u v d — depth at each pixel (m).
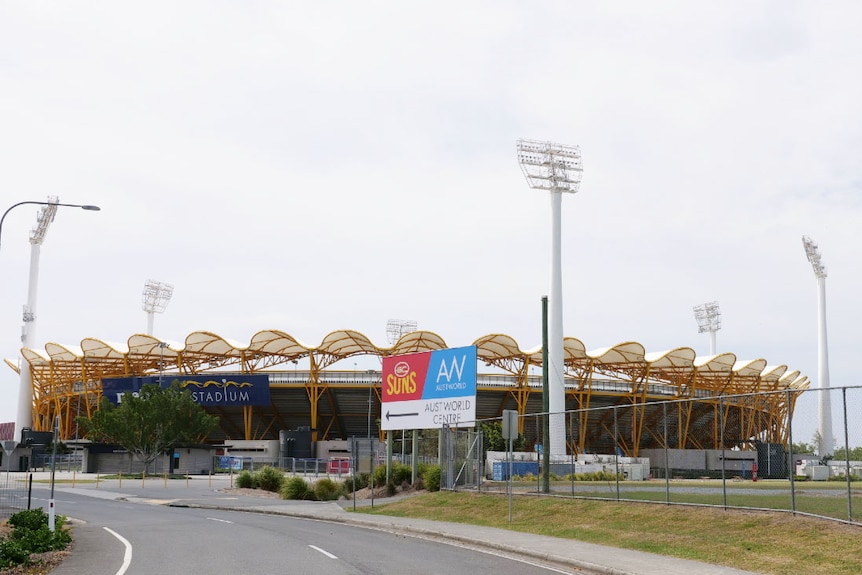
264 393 101.75
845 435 17.80
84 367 108.31
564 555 17.34
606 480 40.66
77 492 52.06
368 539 21.62
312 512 32.75
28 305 128.50
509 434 25.28
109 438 80.31
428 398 39.66
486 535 21.78
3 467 92.06
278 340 103.06
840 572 14.65
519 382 104.38
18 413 124.69
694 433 112.81
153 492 52.12
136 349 106.56
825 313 124.38
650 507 23.25
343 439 117.06
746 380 115.56
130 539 21.70
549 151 82.38
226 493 50.62
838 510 21.67
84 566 15.88
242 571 14.80
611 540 20.03
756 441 65.25
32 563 16.34
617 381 111.06
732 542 18.03
